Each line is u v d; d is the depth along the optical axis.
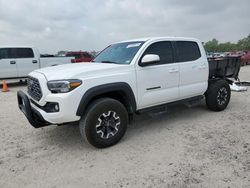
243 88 8.73
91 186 2.87
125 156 3.61
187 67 4.98
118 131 3.97
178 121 5.21
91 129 3.67
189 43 5.20
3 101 8.12
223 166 3.20
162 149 3.80
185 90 5.01
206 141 4.05
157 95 4.49
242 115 5.52
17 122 5.46
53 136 4.52
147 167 3.26
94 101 3.75
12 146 4.09
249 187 2.72
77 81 3.47
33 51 12.65
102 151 3.80
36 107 3.80
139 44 4.50
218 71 6.05
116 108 3.88
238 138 4.13
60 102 3.39
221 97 5.83
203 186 2.78
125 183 2.90
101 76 3.73
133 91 4.11
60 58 13.71
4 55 11.85
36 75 3.80
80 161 3.50
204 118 5.37
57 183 2.96
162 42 4.69
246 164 3.23
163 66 4.54
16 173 3.21
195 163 3.31
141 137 4.34
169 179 2.95
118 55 4.60
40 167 3.36
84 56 18.48
